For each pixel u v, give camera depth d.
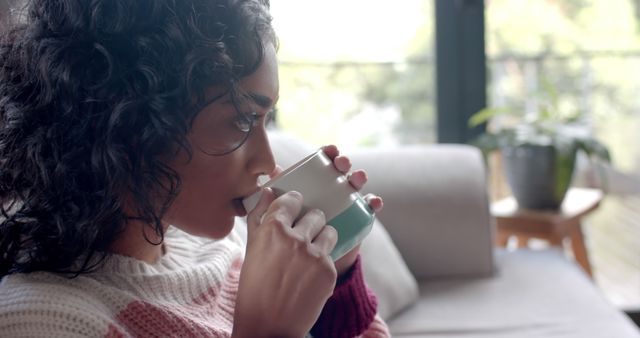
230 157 0.65
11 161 0.66
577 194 2.38
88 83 0.61
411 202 1.83
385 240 1.68
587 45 2.70
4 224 0.67
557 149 2.14
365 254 1.57
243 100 0.64
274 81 0.67
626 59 2.73
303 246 0.63
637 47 2.73
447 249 1.82
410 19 2.54
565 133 2.29
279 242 0.63
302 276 0.63
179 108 0.60
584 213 2.21
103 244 0.67
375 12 2.52
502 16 2.61
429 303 1.67
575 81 2.73
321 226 0.66
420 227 1.82
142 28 0.61
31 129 0.64
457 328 1.52
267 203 0.66
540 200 2.20
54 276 0.67
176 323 0.72
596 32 2.70
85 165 0.62
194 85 0.60
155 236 0.74
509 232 2.20
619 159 2.89
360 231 0.69
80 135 0.61
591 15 2.68
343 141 2.62
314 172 0.69
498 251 2.03
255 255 0.64
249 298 0.63
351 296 0.89
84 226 0.62
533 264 1.90
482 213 1.84
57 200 0.63
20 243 0.67
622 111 2.81
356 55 2.55
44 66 0.62
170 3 0.62
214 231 0.68
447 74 2.57
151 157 0.61
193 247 0.86
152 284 0.73
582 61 2.71
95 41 0.60
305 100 2.57
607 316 1.56
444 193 1.84
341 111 2.60
